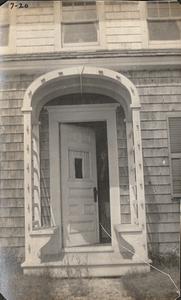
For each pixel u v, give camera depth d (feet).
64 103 18.37
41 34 17.60
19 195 16.57
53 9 17.81
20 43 17.56
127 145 17.75
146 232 15.87
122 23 17.81
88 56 17.44
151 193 16.76
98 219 19.44
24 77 17.54
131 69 17.67
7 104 17.35
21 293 13.84
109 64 17.53
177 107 17.42
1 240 16.16
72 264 14.90
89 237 18.71
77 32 17.67
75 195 18.70
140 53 17.52
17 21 17.69
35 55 17.44
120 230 15.47
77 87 17.60
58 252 16.30
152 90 17.56
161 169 16.94
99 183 20.22
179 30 17.80
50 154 18.07
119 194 17.54
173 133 17.22
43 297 13.78
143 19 17.84
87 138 19.88
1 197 16.55
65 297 13.82
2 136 17.07
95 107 18.34
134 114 16.01
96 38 17.66
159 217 16.55
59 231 17.21
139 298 13.51
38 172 17.49
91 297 13.78
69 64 17.42
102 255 15.94
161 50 17.57
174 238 16.29
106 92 18.01
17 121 17.22
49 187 17.78
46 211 17.58
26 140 15.99
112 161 17.88
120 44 17.63
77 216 18.48
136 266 14.94
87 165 19.56
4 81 17.49
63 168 18.43
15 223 16.33
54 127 18.25
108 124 18.21
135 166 16.15
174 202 16.66
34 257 15.17
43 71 17.53
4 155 16.92
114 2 17.98
